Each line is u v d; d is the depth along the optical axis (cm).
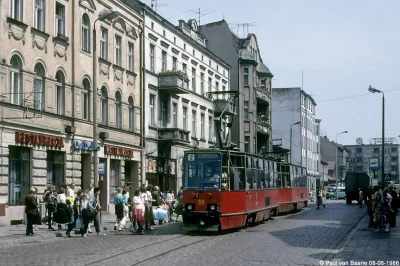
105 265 1322
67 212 2375
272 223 2945
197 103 5134
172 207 3259
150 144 4122
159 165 4294
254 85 6688
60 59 2991
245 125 6512
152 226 2772
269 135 7269
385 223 2291
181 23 5034
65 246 1800
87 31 3316
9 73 2525
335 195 9675
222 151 2323
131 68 3919
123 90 3744
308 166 10462
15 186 2586
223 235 2208
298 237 2112
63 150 2973
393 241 1916
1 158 2439
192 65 5047
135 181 3912
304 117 10088
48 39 2872
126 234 2306
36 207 2111
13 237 2002
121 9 3728
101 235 2266
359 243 1850
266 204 3027
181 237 2116
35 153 2702
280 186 3644
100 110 3444
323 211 4384
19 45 2609
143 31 4031
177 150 4656
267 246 1783
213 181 2286
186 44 4906
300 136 9569
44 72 2830
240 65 6531
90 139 3272
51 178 2897
